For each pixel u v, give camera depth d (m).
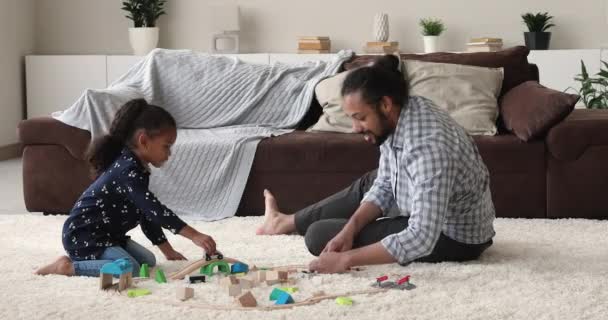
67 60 6.64
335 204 3.09
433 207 2.42
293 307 2.24
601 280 2.54
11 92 6.55
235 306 2.24
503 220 3.64
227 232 3.37
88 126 3.86
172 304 2.28
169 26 7.07
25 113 6.82
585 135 3.65
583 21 6.66
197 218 3.71
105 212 2.63
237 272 2.60
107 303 2.28
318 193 3.80
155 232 2.76
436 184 2.42
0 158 6.40
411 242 2.43
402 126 2.50
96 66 6.62
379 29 6.62
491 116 3.98
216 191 3.80
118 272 2.41
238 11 6.82
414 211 2.44
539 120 3.67
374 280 2.52
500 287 2.46
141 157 2.63
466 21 6.76
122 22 7.11
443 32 6.79
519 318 2.16
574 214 3.71
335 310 2.20
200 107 4.33
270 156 3.81
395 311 2.21
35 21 7.09
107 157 2.66
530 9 6.69
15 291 2.41
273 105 4.35
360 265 2.53
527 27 6.64
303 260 2.82
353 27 6.89
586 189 3.69
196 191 3.80
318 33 6.93
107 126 3.86
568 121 3.70
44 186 3.89
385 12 6.84
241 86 4.38
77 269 2.61
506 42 6.74
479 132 3.89
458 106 4.00
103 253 2.62
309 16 6.93
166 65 4.46
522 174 3.72
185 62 4.48
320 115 4.38
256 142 3.83
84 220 2.62
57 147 3.88
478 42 6.43
